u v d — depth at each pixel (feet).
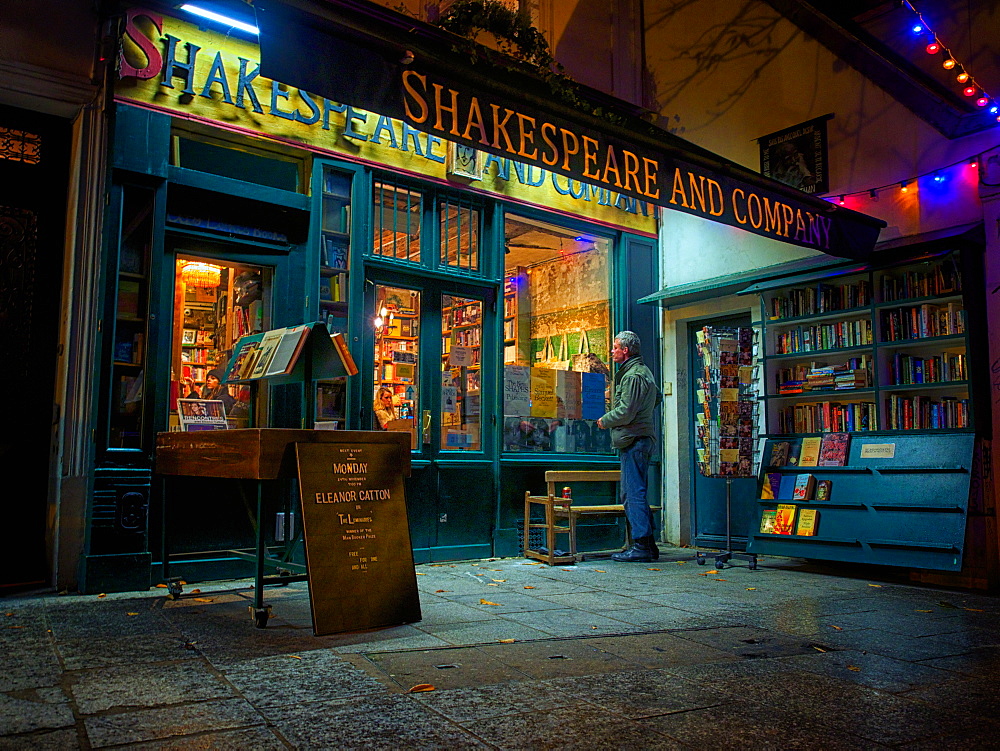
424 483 19.86
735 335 20.81
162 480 15.69
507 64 14.58
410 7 20.39
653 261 26.07
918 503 18.29
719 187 17.07
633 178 15.48
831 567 20.77
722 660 10.35
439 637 11.29
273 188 17.60
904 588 17.56
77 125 15.30
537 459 22.11
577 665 9.88
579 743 7.06
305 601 14.07
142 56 15.65
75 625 11.70
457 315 21.11
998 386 18.22
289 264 17.99
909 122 20.38
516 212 22.27
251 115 17.04
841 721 7.90
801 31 22.93
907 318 19.69
